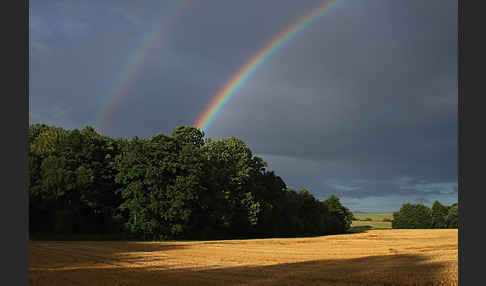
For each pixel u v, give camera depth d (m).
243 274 23.14
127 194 71.06
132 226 69.75
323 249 46.66
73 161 74.19
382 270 23.66
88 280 20.83
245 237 92.19
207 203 77.00
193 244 56.41
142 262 30.81
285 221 104.56
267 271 24.39
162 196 70.25
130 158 71.94
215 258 34.12
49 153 74.38
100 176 77.06
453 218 168.00
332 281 20.28
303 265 28.00
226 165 87.75
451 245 50.12
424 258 30.95
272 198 99.06
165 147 72.38
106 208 76.12
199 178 73.38
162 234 71.62
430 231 113.69
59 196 70.06
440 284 18.53
